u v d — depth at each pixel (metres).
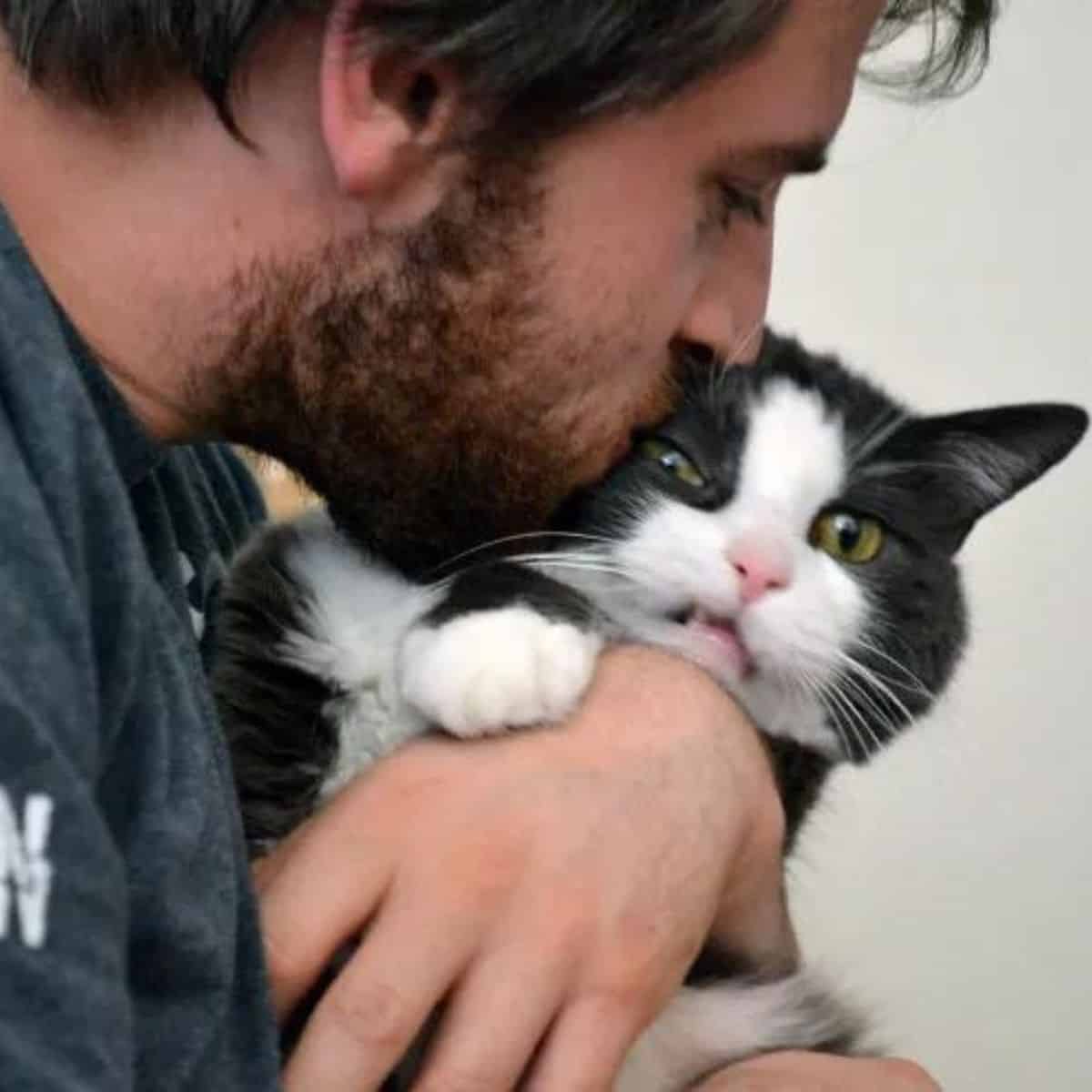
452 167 0.89
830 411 1.36
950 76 1.37
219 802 0.79
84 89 0.84
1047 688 1.78
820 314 1.90
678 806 1.02
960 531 1.42
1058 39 1.74
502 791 0.98
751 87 0.92
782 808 1.20
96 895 0.60
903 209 1.84
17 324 0.72
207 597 1.20
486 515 1.02
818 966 1.51
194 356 0.89
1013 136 1.78
